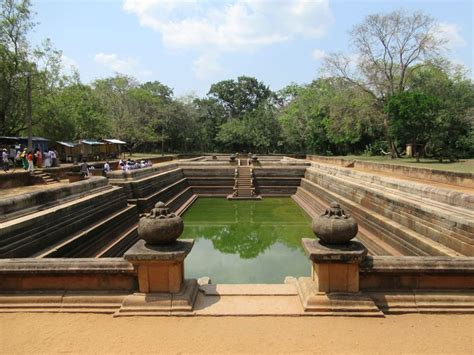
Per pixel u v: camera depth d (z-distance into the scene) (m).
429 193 10.40
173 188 23.55
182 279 5.26
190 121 62.41
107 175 17.34
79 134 39.66
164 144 65.00
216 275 10.77
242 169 28.97
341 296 4.86
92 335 4.36
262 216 20.12
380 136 47.00
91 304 4.96
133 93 53.66
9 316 4.83
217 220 19.02
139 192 16.91
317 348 4.05
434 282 5.03
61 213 9.28
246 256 12.80
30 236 7.79
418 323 4.59
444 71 33.16
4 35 28.00
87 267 5.05
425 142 32.25
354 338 4.25
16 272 5.05
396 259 5.05
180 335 4.34
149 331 4.43
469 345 4.10
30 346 4.15
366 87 35.25
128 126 49.59
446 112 28.20
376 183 14.54
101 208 12.15
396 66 35.53
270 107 64.12
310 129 52.88
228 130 62.47
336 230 4.93
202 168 29.05
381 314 4.73
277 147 63.28
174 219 5.09
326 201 19.77
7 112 30.23
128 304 4.86
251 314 4.82
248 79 72.75
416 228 9.91
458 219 7.95
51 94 32.50
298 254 13.03
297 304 5.11
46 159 24.64
